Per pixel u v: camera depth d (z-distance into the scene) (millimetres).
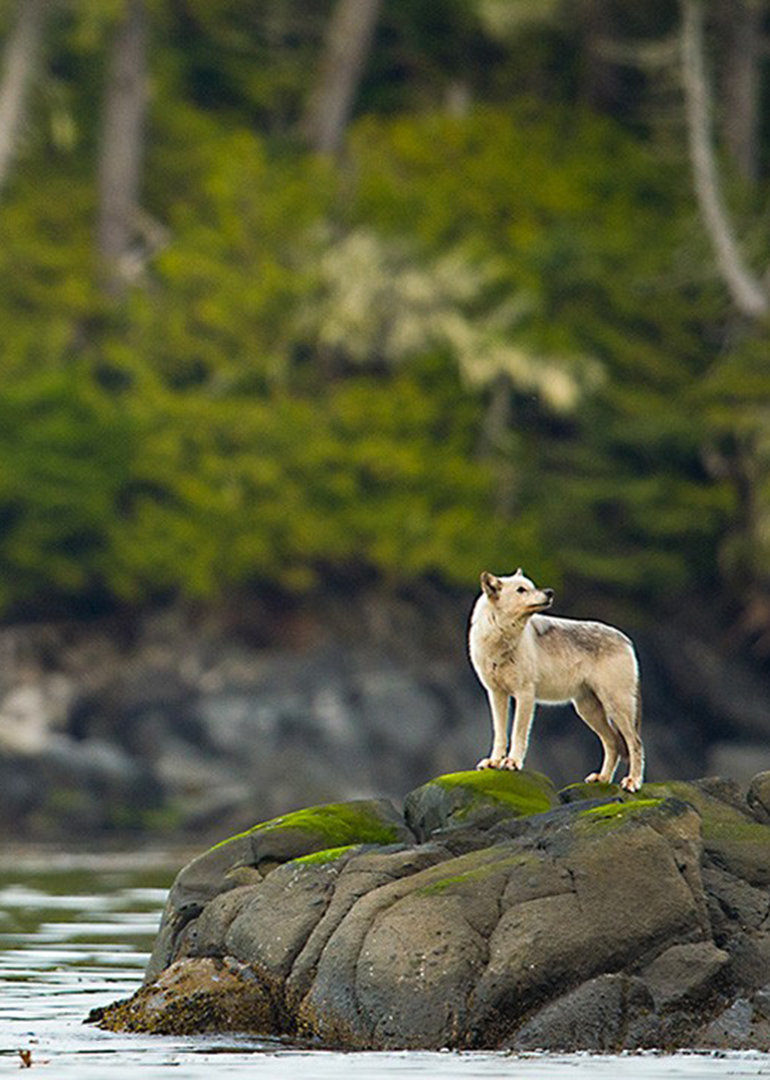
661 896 50781
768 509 179375
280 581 180250
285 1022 51938
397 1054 48875
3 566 174625
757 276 199125
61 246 197625
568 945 49906
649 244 194375
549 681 57500
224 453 181500
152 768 164500
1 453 171875
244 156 195125
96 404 177125
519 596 55844
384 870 53406
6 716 166500
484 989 49594
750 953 50875
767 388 183250
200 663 175625
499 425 186250
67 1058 48812
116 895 92812
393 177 199375
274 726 169625
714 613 186875
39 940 72750
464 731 172875
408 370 187625
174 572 177125
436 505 182375
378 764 169625
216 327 187125
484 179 197000
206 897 56219
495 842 54094
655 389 189500
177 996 52625
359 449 181125
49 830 152625
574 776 173500
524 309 185375
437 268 185375
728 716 182125
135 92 199500
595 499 183750
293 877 54094
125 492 180875
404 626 181750
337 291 185750
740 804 57562
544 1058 47969
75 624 179125
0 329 189125
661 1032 49000
